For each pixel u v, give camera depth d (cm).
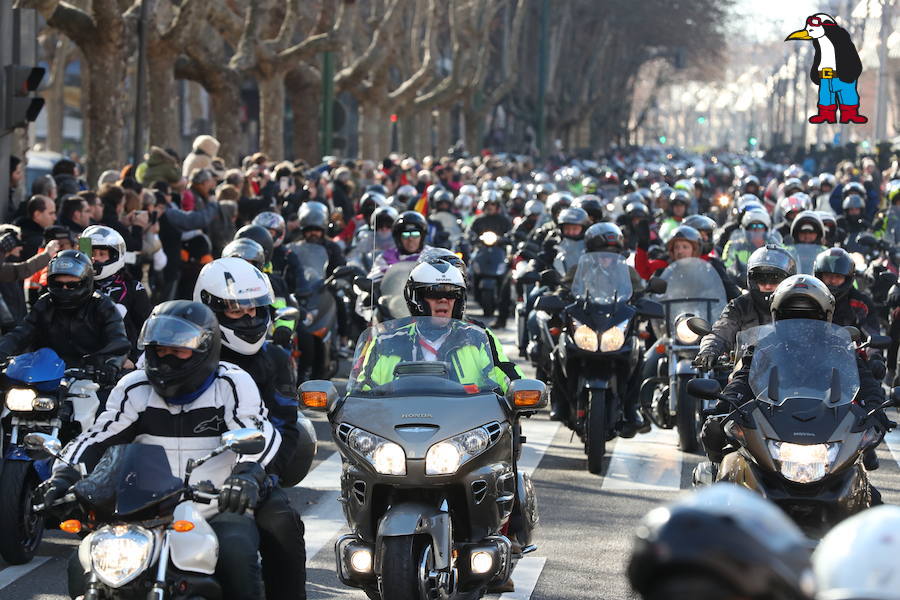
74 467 1542
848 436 2017
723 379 2844
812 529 2039
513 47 19688
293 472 2002
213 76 9700
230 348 1844
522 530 2058
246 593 1550
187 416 1603
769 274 2733
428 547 1822
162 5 9056
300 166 7731
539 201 6262
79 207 4047
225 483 1509
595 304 3241
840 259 2906
